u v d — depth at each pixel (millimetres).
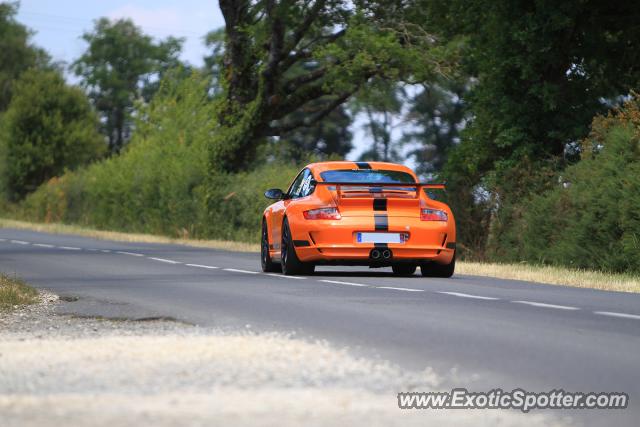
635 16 69188
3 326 29656
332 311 31125
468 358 22172
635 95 61969
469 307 32125
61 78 179125
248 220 94875
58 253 70938
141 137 125875
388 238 44188
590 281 45281
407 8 99062
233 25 104312
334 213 44219
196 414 15344
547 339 24984
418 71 93188
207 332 26312
